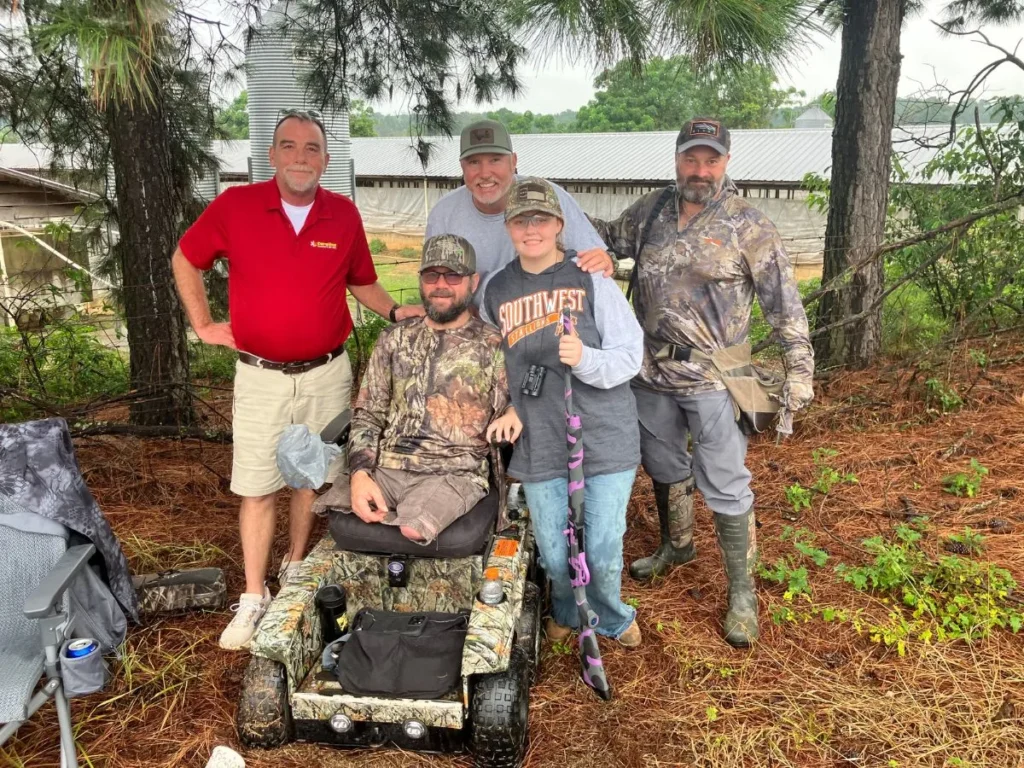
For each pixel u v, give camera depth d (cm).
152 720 291
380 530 284
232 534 441
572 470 277
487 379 298
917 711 289
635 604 363
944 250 611
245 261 326
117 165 555
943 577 369
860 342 671
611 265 290
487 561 295
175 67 493
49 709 296
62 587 245
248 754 268
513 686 258
